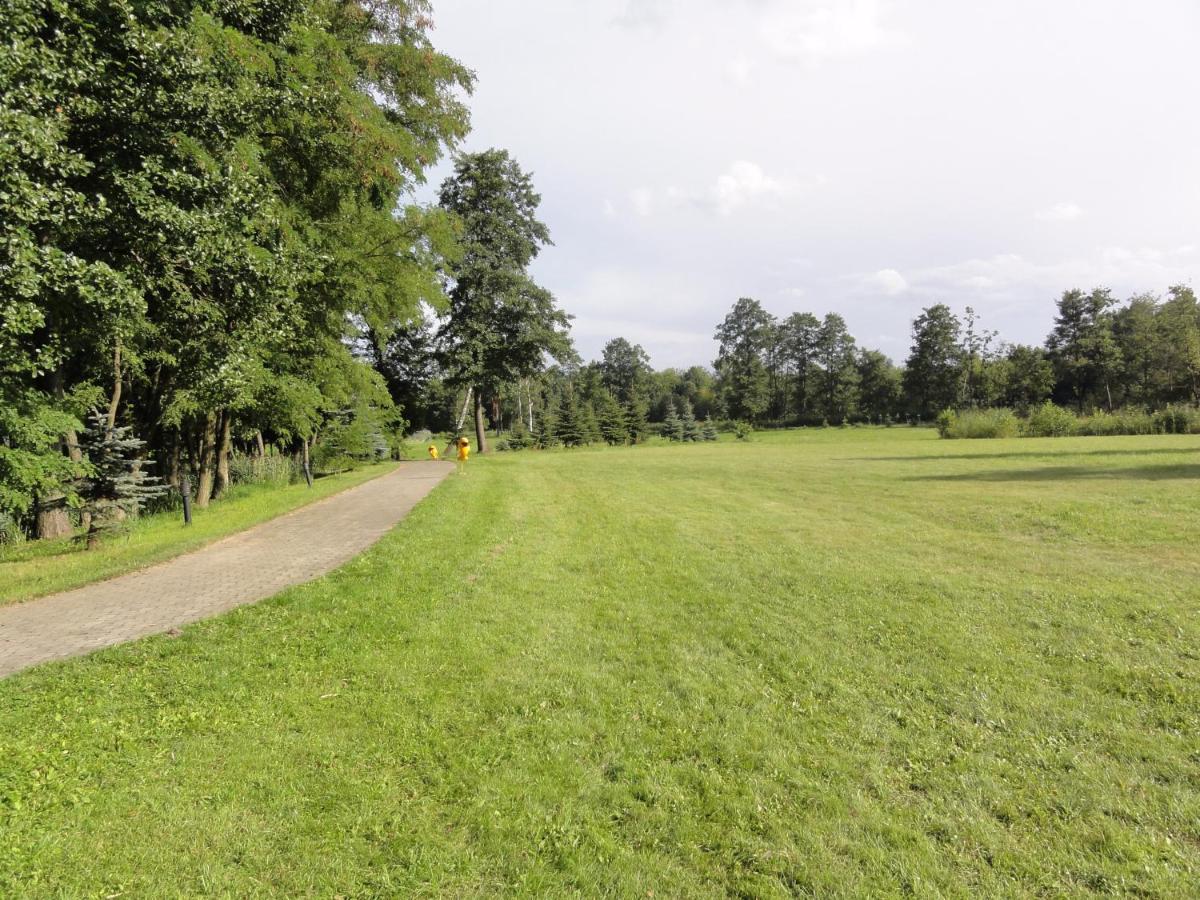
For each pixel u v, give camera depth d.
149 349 13.91
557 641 5.83
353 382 23.00
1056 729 4.18
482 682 4.95
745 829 3.26
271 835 3.20
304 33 12.12
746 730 4.22
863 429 84.44
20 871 2.91
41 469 10.37
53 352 10.26
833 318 98.31
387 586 7.30
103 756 3.91
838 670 5.16
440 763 3.85
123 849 3.09
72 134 9.12
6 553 11.56
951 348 84.25
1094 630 5.86
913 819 3.31
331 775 3.71
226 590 7.33
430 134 17.62
